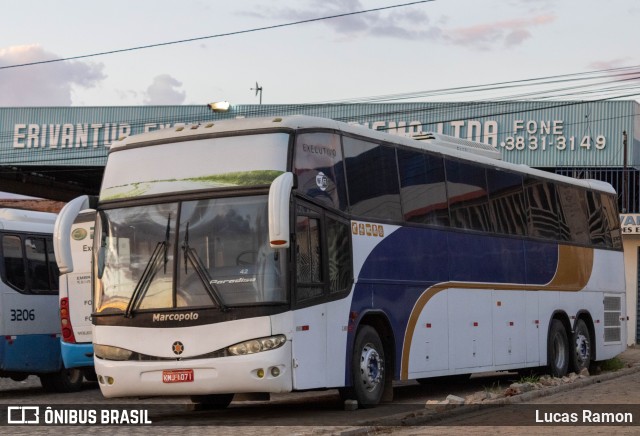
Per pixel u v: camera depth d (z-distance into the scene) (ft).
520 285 69.05
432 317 58.03
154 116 173.99
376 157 54.08
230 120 47.73
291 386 44.86
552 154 161.07
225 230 45.68
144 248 46.65
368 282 51.88
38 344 70.90
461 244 61.87
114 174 48.73
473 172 64.54
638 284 125.90
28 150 175.83
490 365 64.39
